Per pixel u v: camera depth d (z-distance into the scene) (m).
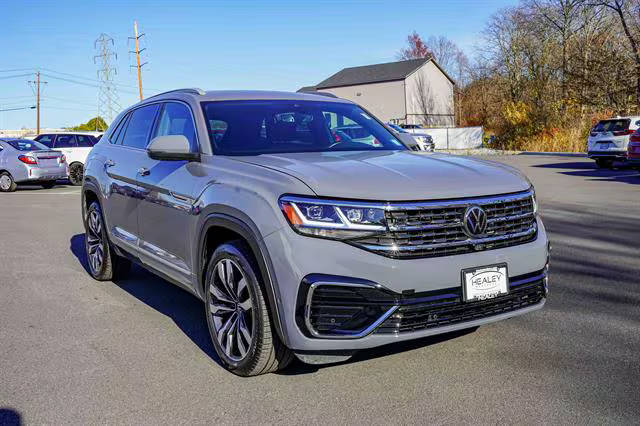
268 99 4.60
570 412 2.93
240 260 3.33
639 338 3.98
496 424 2.83
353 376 3.43
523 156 28.11
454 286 3.10
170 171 4.21
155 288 5.59
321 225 3.00
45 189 18.08
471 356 3.69
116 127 5.79
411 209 3.04
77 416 3.02
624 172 17.25
